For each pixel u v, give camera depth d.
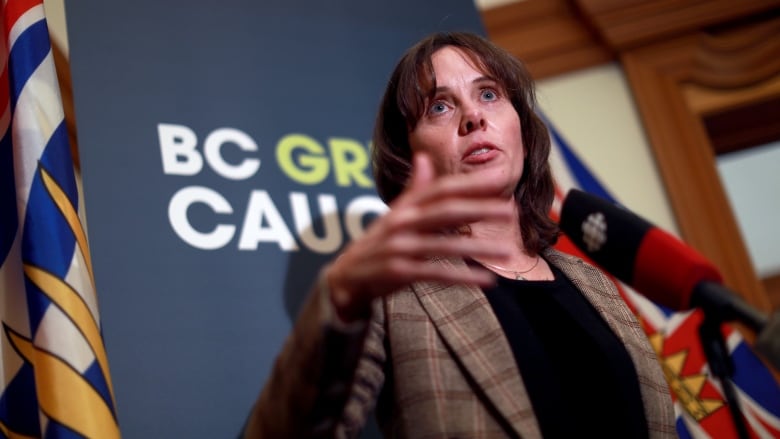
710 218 3.26
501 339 1.40
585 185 3.26
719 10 3.47
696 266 1.32
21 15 2.13
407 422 1.36
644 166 3.35
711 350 1.30
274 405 1.25
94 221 2.18
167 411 2.06
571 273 1.64
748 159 4.96
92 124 2.29
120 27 2.43
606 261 1.48
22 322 1.94
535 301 1.52
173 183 2.30
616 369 1.45
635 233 1.44
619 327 1.54
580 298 1.57
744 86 3.44
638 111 3.43
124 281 2.14
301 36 2.69
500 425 1.34
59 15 2.58
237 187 2.38
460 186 1.09
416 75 1.74
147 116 2.36
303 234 2.41
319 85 2.64
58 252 1.90
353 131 2.63
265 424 1.27
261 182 2.42
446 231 1.62
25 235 1.91
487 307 1.45
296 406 1.22
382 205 2.57
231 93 2.50
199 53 2.51
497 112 1.70
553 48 3.51
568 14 3.55
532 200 1.75
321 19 2.74
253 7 2.65
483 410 1.35
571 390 1.42
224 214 2.33
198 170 2.35
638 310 2.82
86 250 1.97
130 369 2.06
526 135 1.79
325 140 2.57
